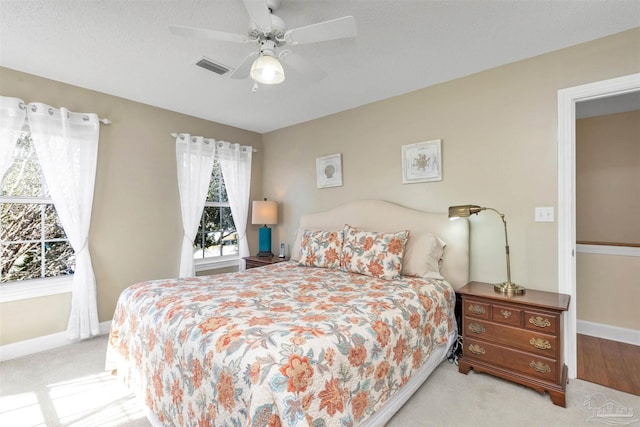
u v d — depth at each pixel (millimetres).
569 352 2199
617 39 2076
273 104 3396
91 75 2668
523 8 1823
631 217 3172
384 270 2480
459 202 2766
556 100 2297
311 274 2650
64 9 1801
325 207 3820
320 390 1190
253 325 1402
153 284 2225
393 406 1662
